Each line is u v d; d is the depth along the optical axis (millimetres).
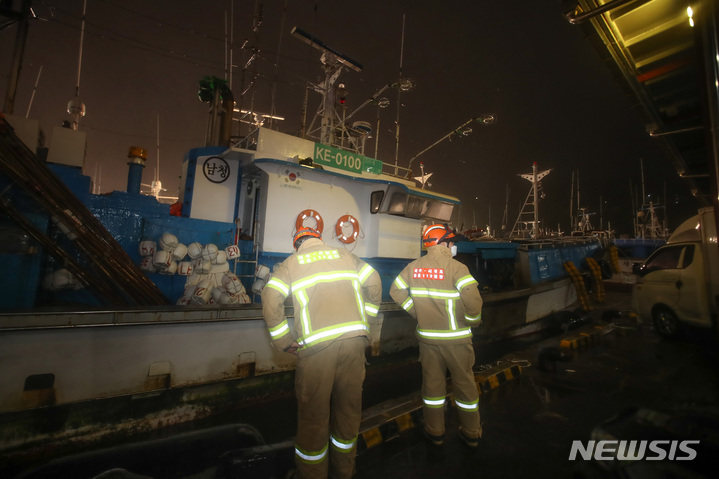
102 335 2803
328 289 2211
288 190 4727
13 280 3066
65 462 2461
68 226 3291
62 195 3371
